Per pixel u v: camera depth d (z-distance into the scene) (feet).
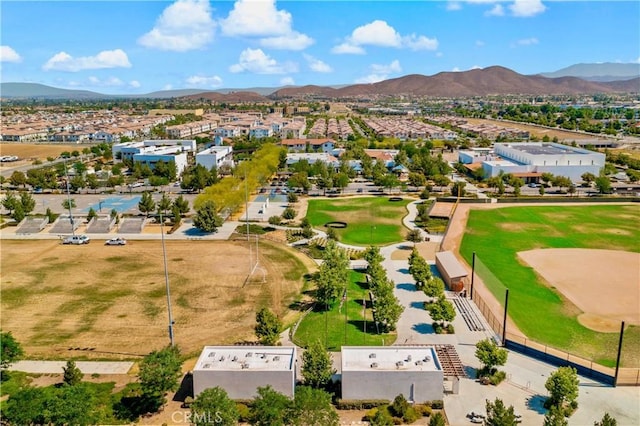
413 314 244.83
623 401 173.37
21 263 317.63
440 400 172.45
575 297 263.29
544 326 231.30
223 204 422.82
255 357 182.50
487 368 188.96
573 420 162.91
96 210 462.60
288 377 172.04
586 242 360.28
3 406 149.07
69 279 289.94
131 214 446.60
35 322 235.81
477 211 458.50
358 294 271.08
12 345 184.14
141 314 244.22
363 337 220.84
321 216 440.45
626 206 476.13
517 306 252.42
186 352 207.82
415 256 288.71
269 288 276.62
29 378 188.96
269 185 580.30
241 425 160.45
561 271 301.22
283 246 352.69
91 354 207.82
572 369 171.94
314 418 139.95
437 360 179.22
